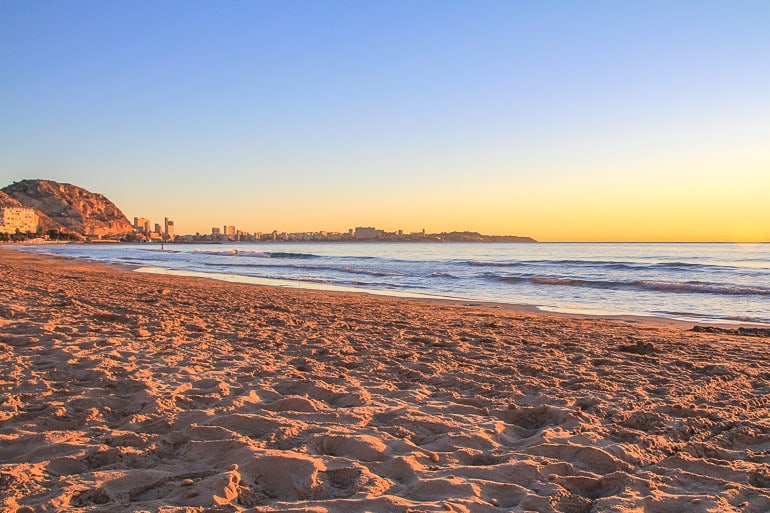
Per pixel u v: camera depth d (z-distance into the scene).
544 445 3.91
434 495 3.07
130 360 6.49
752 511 2.97
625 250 96.94
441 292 21.16
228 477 3.12
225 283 22.83
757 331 10.62
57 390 5.12
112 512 2.75
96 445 3.74
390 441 3.95
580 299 18.64
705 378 6.32
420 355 7.46
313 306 13.77
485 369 6.71
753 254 70.50
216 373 6.02
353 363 6.80
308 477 3.23
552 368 6.79
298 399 4.85
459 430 4.29
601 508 2.95
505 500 3.08
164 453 3.70
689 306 16.53
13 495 2.95
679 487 3.33
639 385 6.00
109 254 70.38
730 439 4.23
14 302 11.73
